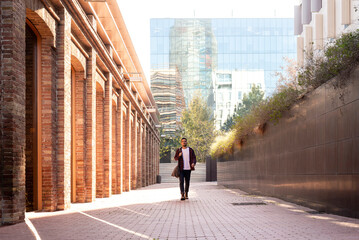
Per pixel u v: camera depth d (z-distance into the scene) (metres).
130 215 9.04
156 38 69.19
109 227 7.05
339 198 8.00
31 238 5.86
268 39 70.12
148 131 39.19
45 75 10.05
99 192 16.73
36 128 9.93
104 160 17.28
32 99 9.78
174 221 7.86
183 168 13.52
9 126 7.41
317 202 9.30
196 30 69.44
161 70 68.75
